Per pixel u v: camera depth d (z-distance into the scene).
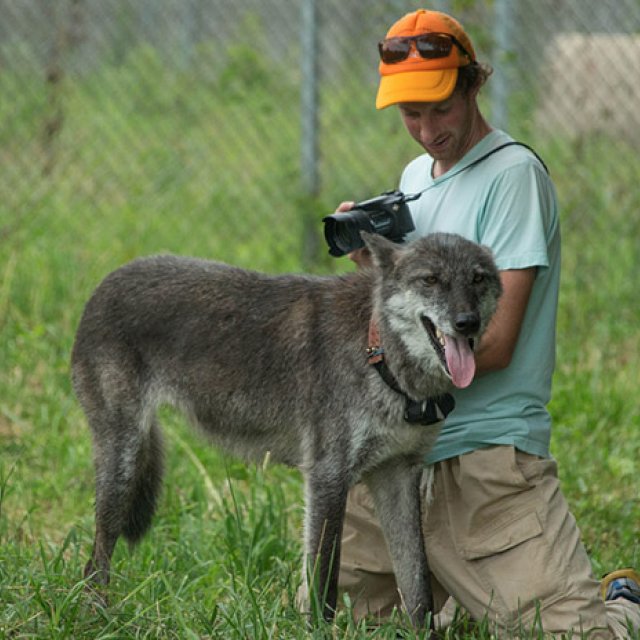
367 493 16.53
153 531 18.38
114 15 38.44
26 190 32.16
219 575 16.77
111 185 34.94
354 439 15.28
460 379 14.11
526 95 30.50
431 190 16.00
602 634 14.27
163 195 34.28
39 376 24.41
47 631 13.62
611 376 24.88
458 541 15.38
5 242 29.25
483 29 27.36
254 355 16.30
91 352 16.92
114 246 29.94
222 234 32.34
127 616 14.15
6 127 34.88
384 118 34.94
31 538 17.97
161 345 16.81
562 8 30.78
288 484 20.66
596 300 28.38
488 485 15.09
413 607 15.27
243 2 38.62
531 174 15.21
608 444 22.27
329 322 15.80
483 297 14.64
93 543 16.97
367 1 30.88
